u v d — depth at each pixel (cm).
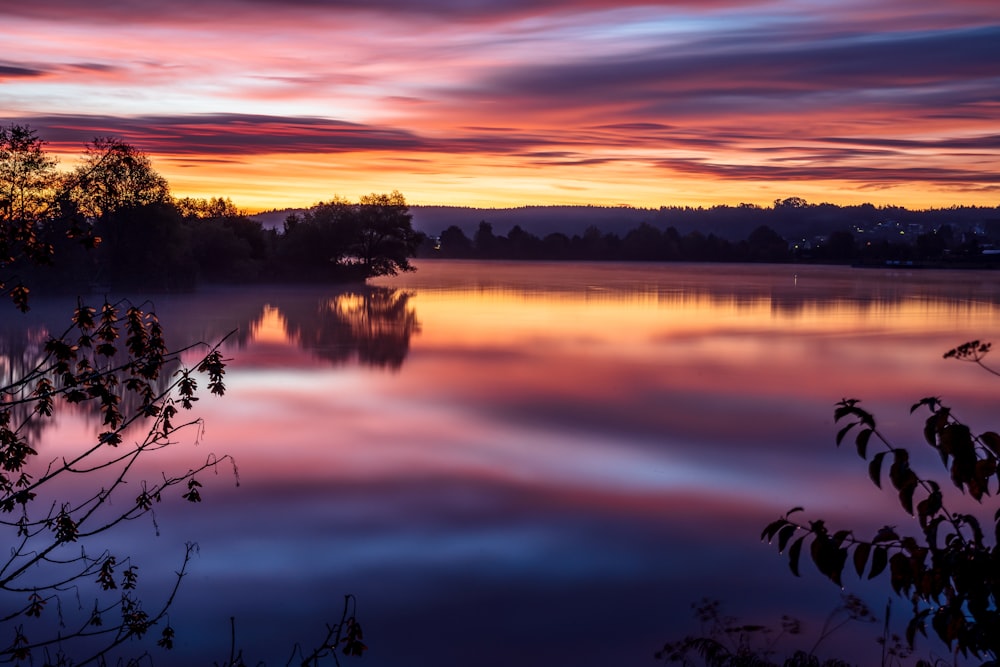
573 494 2381
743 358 5241
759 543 1998
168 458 2719
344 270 12631
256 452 2834
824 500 2334
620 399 3850
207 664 1407
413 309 8706
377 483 2484
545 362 5050
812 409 3625
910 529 2042
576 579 1792
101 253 8169
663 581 1777
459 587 1756
